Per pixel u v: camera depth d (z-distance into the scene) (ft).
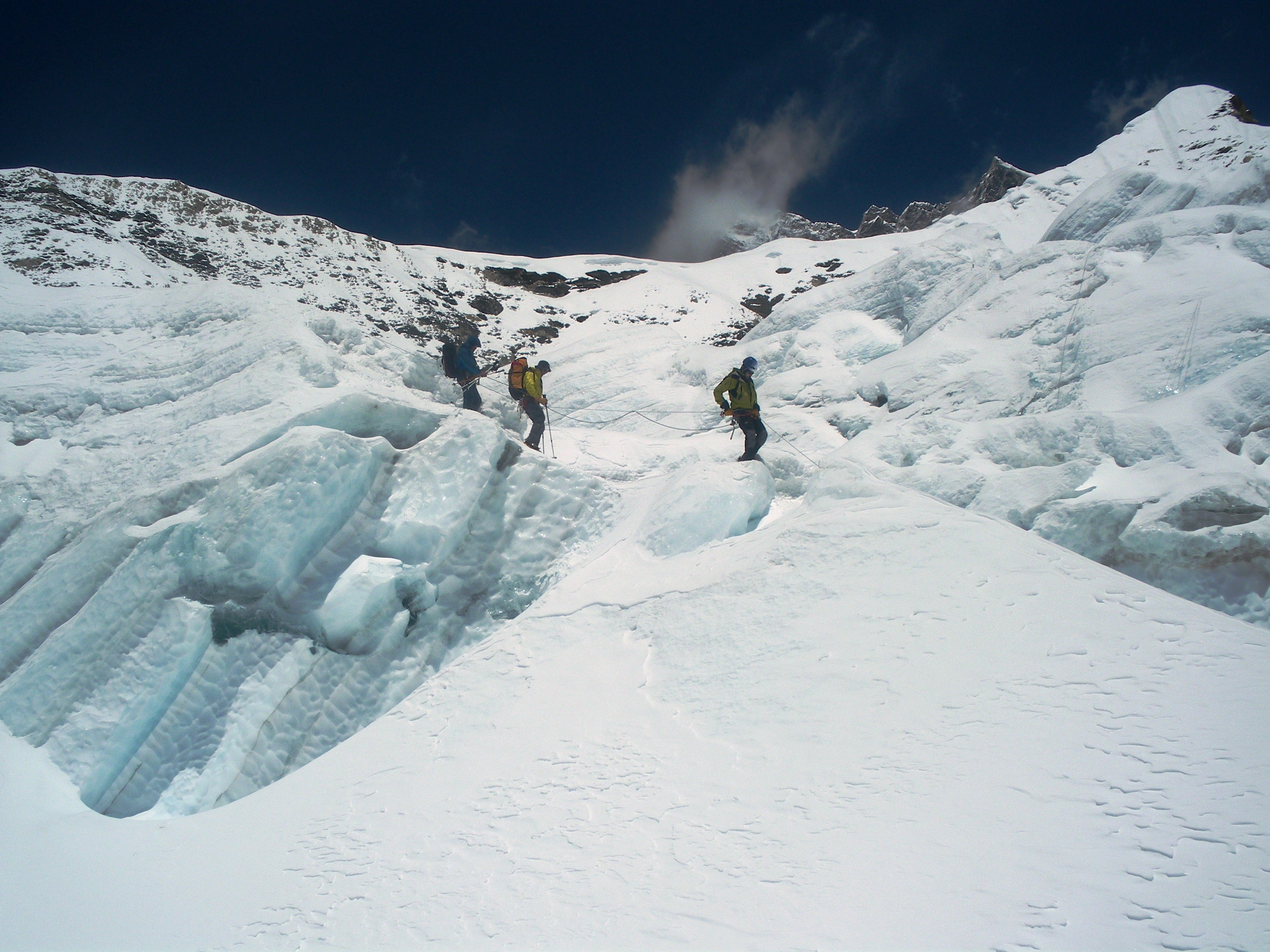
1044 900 9.79
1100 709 13.87
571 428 49.47
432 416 32.22
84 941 15.34
